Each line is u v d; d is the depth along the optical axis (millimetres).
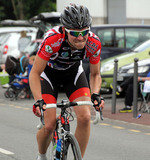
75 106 6609
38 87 6387
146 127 11875
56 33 6289
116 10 29781
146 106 14039
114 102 14039
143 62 17031
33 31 31500
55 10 52688
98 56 6695
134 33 20312
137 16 30812
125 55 18078
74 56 6523
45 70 6785
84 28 6129
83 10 6102
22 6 52469
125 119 12992
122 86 14344
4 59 29984
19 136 10852
